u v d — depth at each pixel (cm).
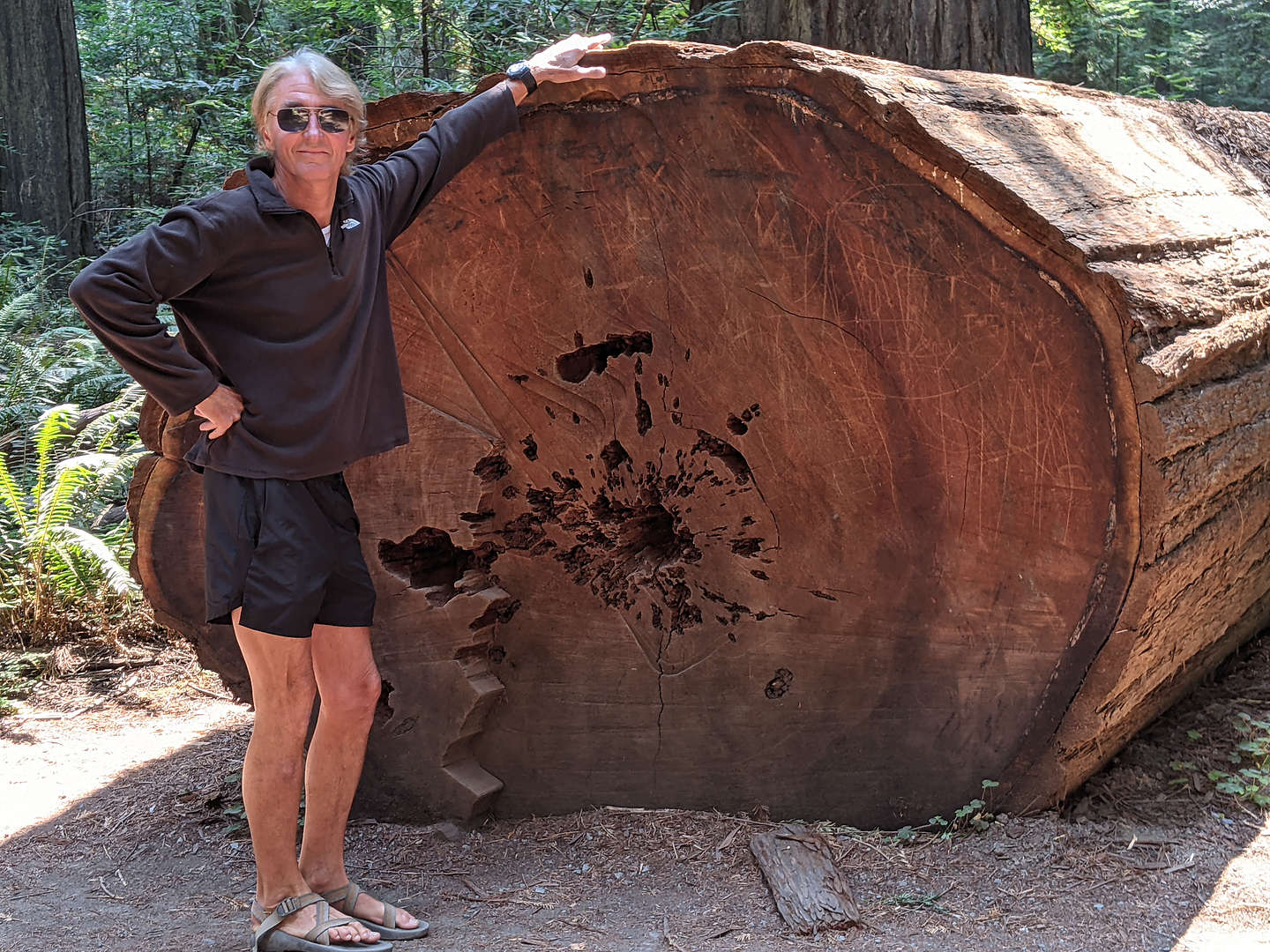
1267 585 394
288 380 253
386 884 311
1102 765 336
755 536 316
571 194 312
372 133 324
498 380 334
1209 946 259
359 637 281
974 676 299
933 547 295
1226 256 312
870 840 311
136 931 287
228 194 246
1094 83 1284
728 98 288
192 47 1250
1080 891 282
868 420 294
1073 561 277
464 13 755
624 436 326
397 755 350
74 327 836
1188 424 265
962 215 271
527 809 350
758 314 300
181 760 412
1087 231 266
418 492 343
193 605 366
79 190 1180
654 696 336
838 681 315
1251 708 380
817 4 600
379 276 271
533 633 345
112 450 633
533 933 279
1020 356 271
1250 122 493
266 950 268
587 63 301
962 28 596
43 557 547
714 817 331
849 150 278
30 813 370
